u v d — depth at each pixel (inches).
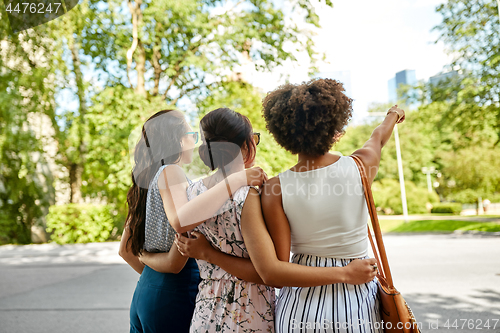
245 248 48.9
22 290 232.1
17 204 530.9
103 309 181.0
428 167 1202.0
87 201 525.0
